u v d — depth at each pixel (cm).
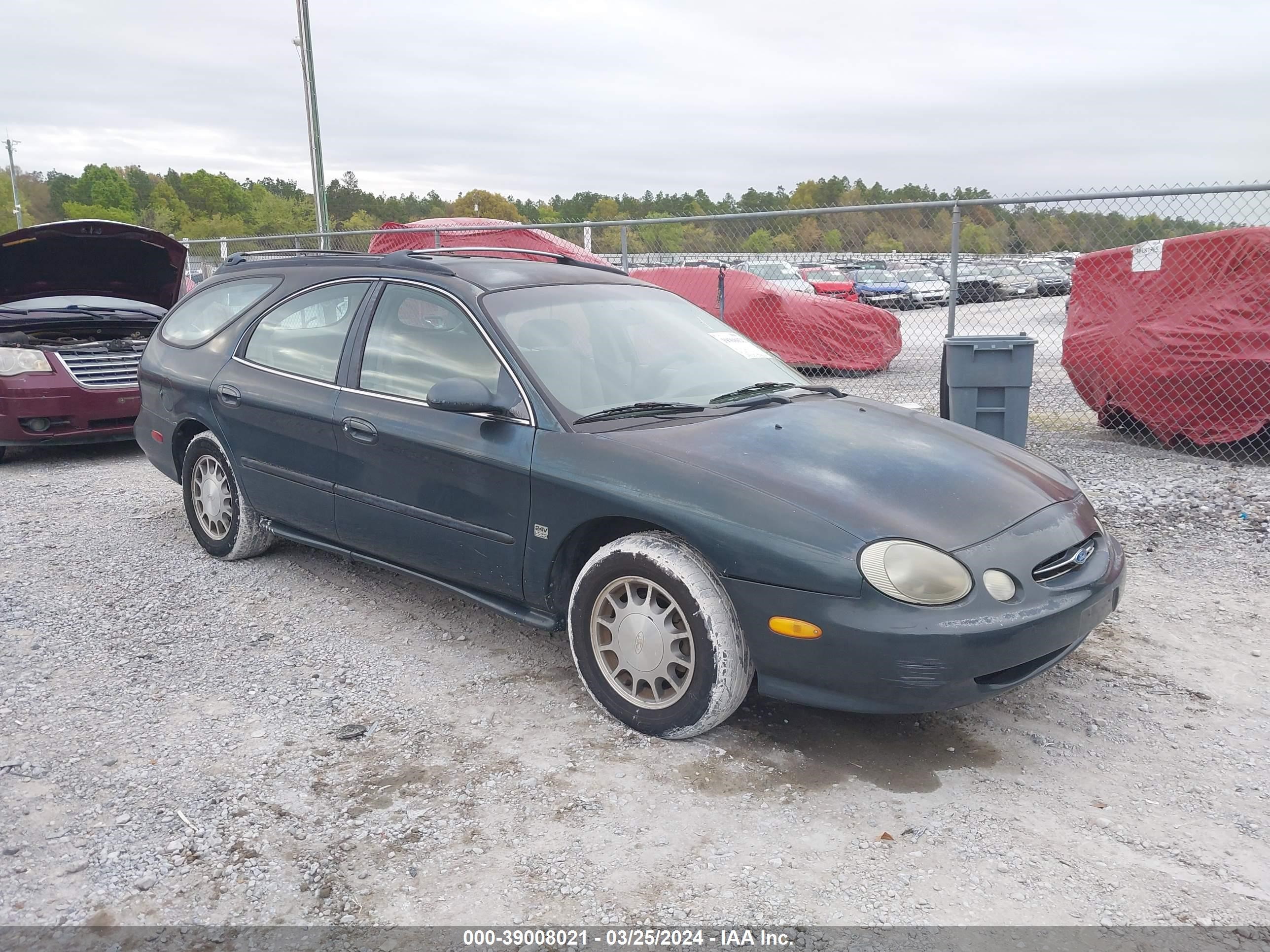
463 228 1288
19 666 391
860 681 292
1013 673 304
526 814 287
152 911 245
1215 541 545
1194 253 738
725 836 276
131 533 578
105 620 441
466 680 380
